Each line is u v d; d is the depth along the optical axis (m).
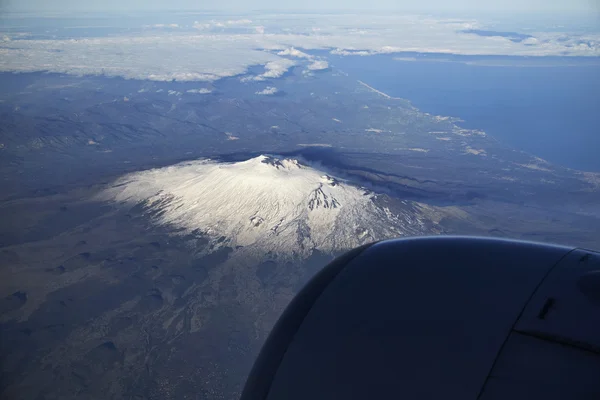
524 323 4.90
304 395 4.98
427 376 4.61
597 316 4.82
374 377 4.79
